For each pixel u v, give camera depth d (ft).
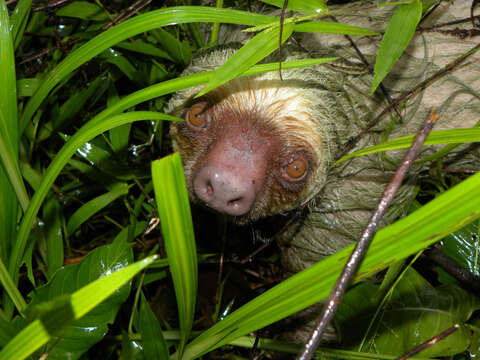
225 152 0.91
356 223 1.14
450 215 0.54
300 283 0.60
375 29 1.07
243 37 1.10
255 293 1.22
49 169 0.75
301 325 1.20
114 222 1.19
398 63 1.06
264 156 0.92
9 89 0.80
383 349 0.91
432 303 0.91
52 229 0.98
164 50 1.20
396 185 0.53
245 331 0.63
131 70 1.17
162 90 0.73
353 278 0.57
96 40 0.79
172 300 1.11
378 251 0.57
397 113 0.98
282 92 0.94
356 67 1.02
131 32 0.77
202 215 1.29
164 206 0.60
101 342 0.93
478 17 1.01
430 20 1.08
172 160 0.59
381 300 0.93
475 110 1.09
